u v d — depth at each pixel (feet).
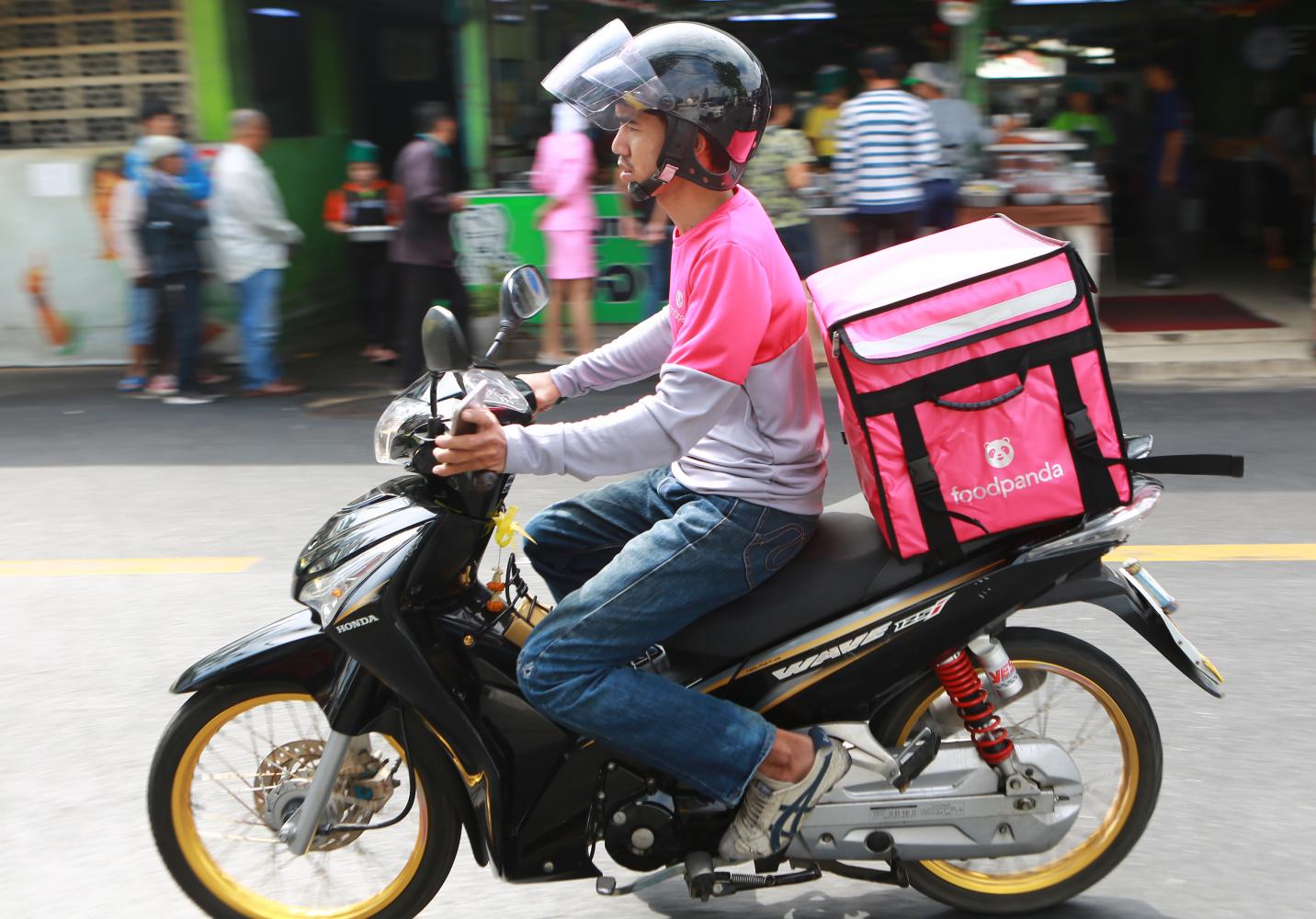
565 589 15.74
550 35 55.72
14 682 22.50
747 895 15.99
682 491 14.17
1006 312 13.07
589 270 47.88
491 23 52.16
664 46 12.95
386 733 14.37
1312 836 17.10
